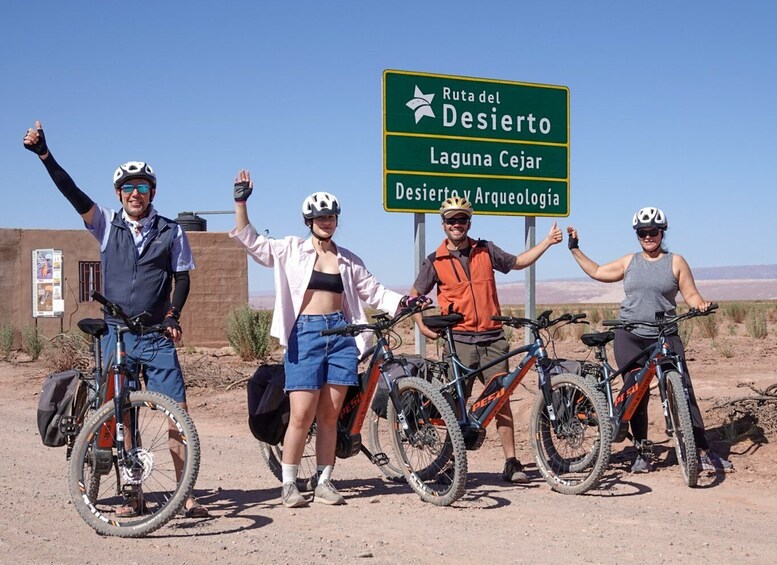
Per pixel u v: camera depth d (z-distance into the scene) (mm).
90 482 5527
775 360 15750
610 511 6117
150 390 5852
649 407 9445
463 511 6117
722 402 9539
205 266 23047
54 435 6078
